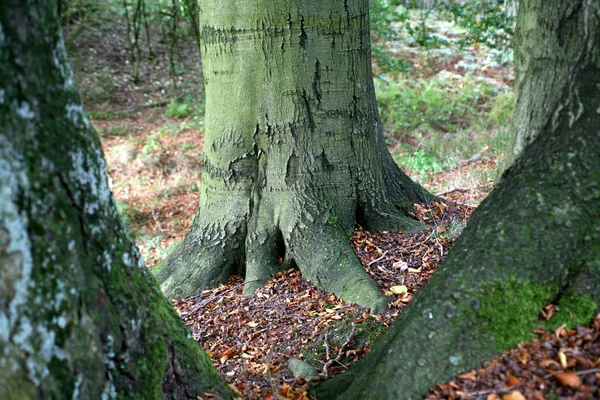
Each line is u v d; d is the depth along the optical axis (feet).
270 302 13.32
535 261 7.60
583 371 6.79
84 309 6.50
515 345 7.42
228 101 13.94
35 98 5.94
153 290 7.94
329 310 12.23
